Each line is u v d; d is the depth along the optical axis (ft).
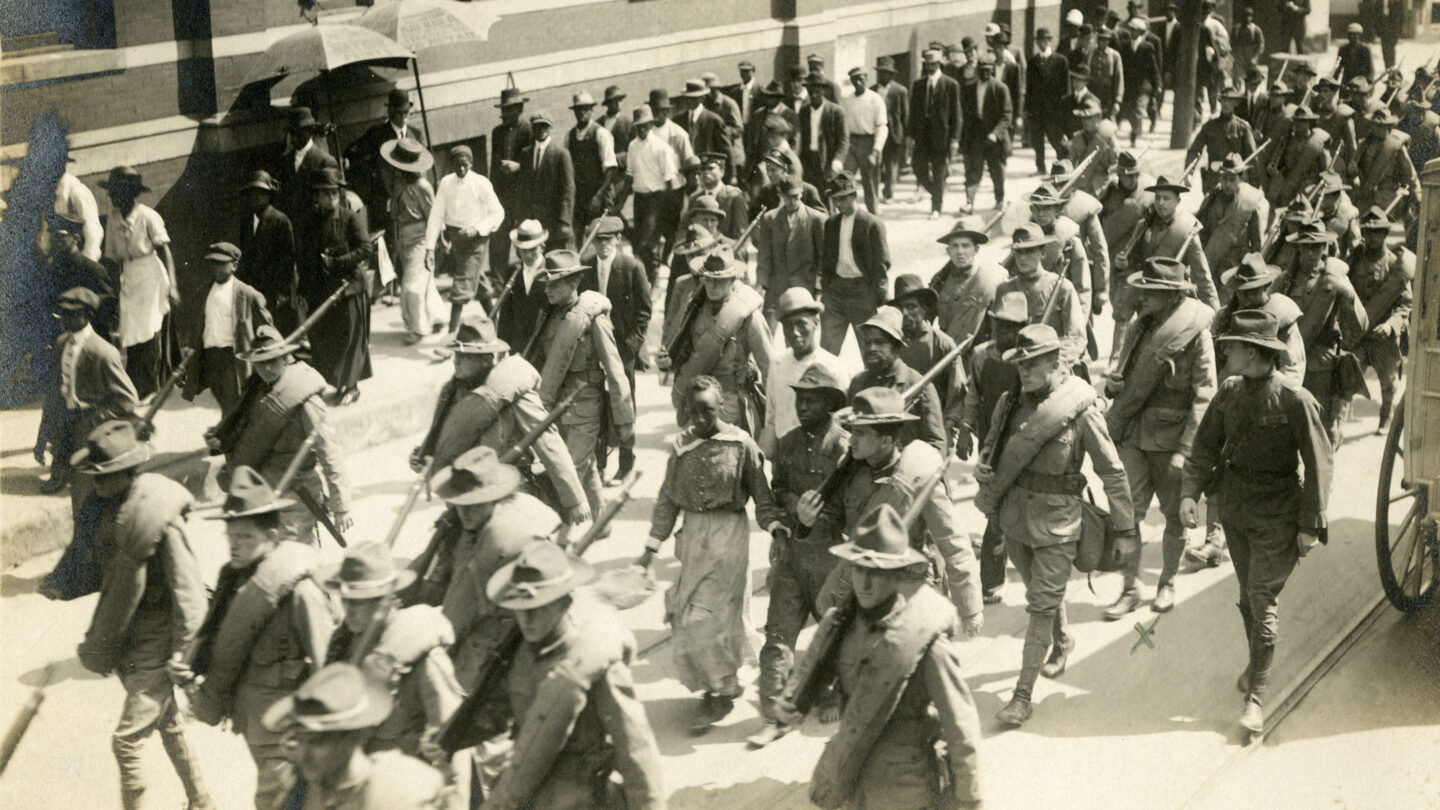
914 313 27.55
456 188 39.45
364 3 44.96
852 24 64.49
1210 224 39.47
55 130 35.01
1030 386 22.16
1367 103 58.65
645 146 46.57
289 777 16.83
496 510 18.95
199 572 19.19
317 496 25.11
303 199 35.37
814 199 42.60
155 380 34.55
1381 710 23.75
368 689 13.99
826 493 21.24
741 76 57.00
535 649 15.70
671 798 20.71
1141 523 31.37
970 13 72.28
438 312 40.50
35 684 24.23
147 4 37.27
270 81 40.11
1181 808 20.71
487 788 18.29
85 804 20.84
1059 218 33.68
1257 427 22.39
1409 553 26.76
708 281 26.86
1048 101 62.54
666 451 35.17
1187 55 68.49
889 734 16.53
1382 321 35.76
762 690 22.34
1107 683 24.43
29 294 33.94
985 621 26.48
